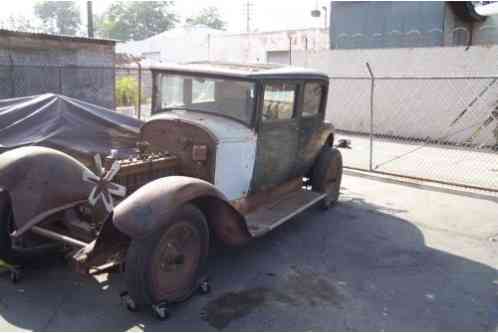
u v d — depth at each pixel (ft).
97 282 12.27
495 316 11.59
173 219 10.43
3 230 11.93
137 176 12.67
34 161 12.09
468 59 37.96
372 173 26.78
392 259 14.88
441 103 39.68
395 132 42.47
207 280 12.00
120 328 10.28
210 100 14.64
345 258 14.78
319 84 17.51
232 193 13.97
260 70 14.32
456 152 35.22
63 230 12.70
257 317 11.02
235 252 14.76
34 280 12.27
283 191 17.38
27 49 34.27
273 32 66.39
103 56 39.34
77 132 18.22
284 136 15.76
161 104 15.60
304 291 12.45
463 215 19.76
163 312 10.59
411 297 12.42
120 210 10.01
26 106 18.84
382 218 18.99
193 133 13.35
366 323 11.03
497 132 37.22
